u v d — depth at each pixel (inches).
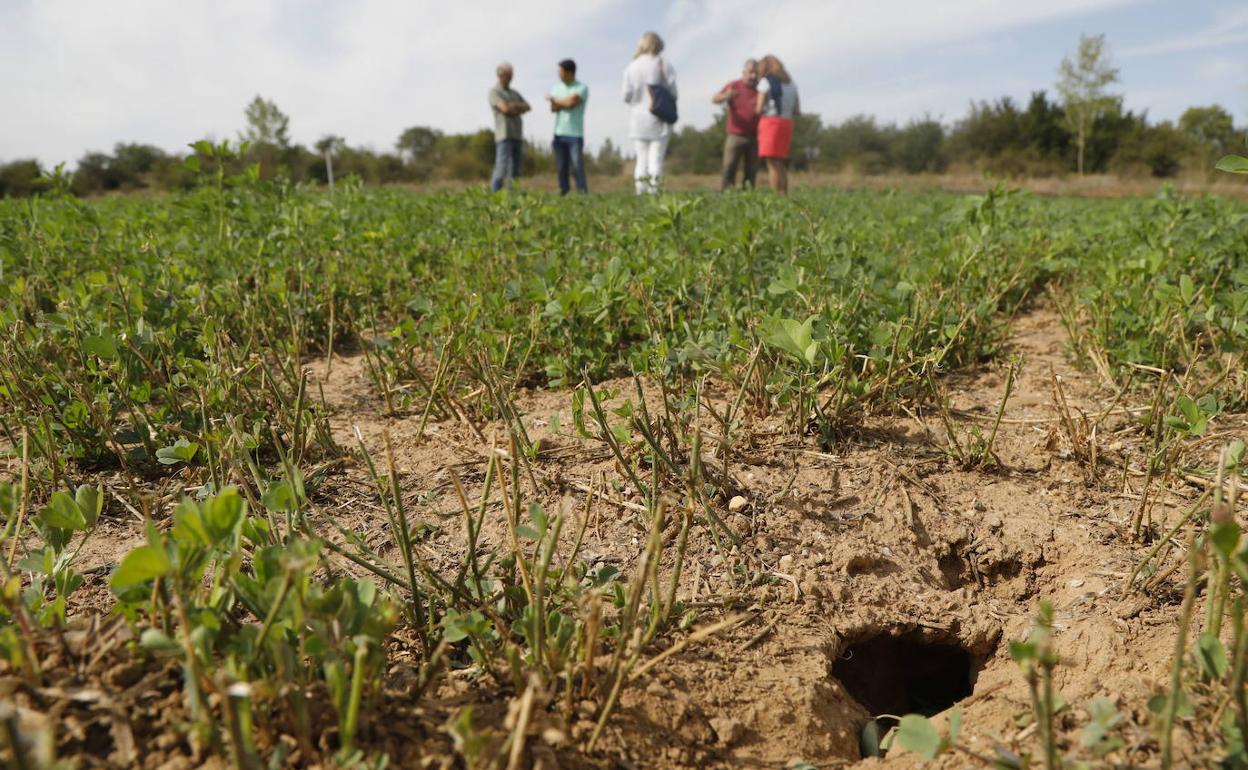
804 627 82.7
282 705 54.4
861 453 112.0
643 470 104.7
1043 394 135.1
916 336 132.3
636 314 147.9
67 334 127.0
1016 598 91.9
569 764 60.1
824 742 70.9
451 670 69.3
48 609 62.6
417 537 92.1
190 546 52.9
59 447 108.7
